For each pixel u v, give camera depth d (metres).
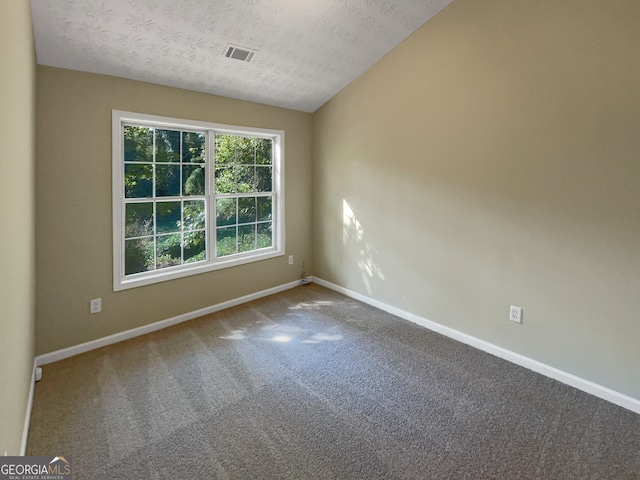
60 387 2.34
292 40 2.97
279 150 4.17
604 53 2.10
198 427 1.97
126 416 2.06
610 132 2.11
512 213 2.60
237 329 3.27
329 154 4.23
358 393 2.29
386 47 3.30
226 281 3.79
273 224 4.29
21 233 1.66
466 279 2.95
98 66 2.70
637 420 2.04
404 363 2.67
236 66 3.13
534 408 2.14
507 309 2.69
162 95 3.13
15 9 1.40
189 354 2.80
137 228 3.17
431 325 3.26
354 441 1.87
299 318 3.52
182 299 3.43
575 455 1.78
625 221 2.09
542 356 2.51
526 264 2.55
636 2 1.97
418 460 1.74
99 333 2.92
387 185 3.56
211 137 3.59
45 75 2.52
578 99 2.22
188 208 3.51
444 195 3.05
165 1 2.28
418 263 3.33
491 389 2.33
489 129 2.69
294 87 3.72
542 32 2.35
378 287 3.77
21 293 1.67
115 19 2.33
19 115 1.55
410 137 3.29
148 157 3.20
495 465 1.71
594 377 2.27
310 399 2.23
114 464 1.70
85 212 2.77
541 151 2.41
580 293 2.30
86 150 2.74
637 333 2.09
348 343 2.99
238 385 2.38
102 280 2.90
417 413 2.10
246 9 2.52
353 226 4.01
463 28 2.78
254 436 1.90
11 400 1.38
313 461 1.73
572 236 2.31
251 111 3.82
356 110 3.80
